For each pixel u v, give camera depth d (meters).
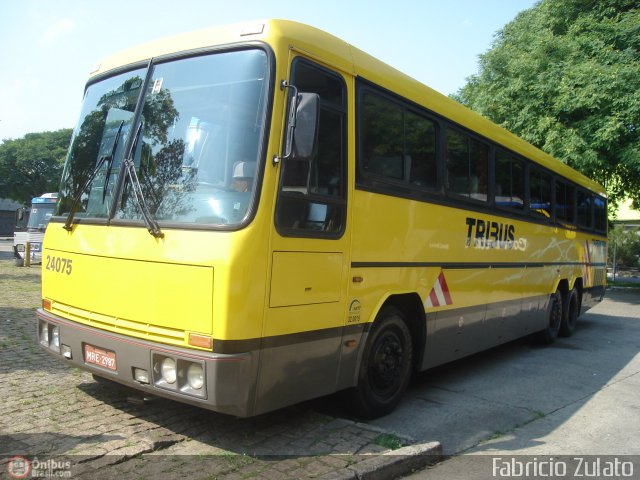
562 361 8.56
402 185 5.32
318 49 4.34
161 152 4.22
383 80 5.13
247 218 3.69
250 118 3.92
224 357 3.56
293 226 4.00
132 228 4.11
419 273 5.58
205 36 4.32
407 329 5.55
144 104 4.45
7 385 5.27
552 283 9.75
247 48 4.09
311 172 4.19
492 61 18.77
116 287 4.16
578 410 5.95
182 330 3.76
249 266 3.66
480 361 8.41
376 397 5.16
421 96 5.75
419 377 7.20
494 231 7.33
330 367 4.43
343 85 4.60
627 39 15.79
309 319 4.16
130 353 3.97
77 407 4.76
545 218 9.30
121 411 4.71
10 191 55.16
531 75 16.67
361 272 4.71
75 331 4.41
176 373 3.72
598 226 13.02
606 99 14.98
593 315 15.07
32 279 15.34
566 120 16.19
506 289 7.76
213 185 3.90
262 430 4.47
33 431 4.20
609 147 15.23
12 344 6.95
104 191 4.46
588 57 16.00
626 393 6.72
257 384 3.76
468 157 6.69
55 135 56.72
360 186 4.72
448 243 6.15
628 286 23.00
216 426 4.51
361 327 4.73
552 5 18.05
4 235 61.22
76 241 4.54
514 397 6.36
